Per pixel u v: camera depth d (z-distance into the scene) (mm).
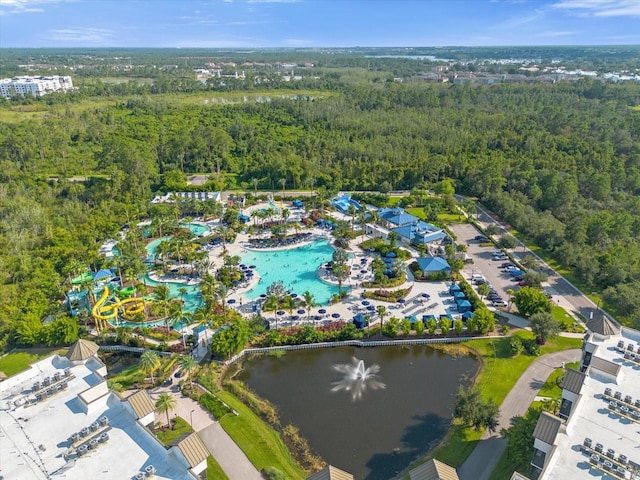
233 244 170750
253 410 90500
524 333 114000
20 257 142750
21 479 57688
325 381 99438
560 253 149875
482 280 139625
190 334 115438
